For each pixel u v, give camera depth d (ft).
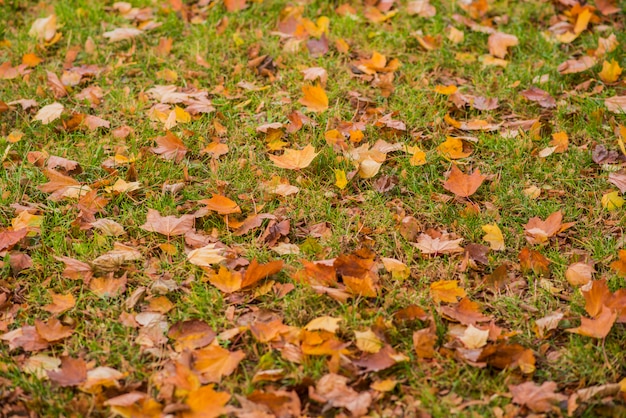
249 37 14.10
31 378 7.78
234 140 11.48
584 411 7.31
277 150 11.30
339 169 10.65
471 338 7.96
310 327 8.03
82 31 14.33
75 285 8.97
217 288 8.77
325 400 7.35
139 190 10.52
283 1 15.12
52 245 9.53
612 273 9.04
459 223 9.84
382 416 7.31
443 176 10.79
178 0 14.87
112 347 8.15
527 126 11.62
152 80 13.04
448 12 14.69
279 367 7.87
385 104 12.25
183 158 11.08
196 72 13.02
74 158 11.10
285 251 9.34
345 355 7.85
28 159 10.97
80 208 9.93
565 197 10.35
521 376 7.71
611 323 7.86
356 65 13.16
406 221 9.68
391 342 8.13
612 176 10.41
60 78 13.07
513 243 9.58
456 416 7.30
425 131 11.69
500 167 10.91
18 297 8.83
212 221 9.86
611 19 14.34
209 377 7.66
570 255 9.37
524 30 14.15
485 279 8.91
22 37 14.17
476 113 12.17
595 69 12.91
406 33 14.07
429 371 7.80
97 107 12.33
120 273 9.13
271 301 8.75
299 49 13.60
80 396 7.48
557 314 8.32
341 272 8.91
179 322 8.24
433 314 8.34
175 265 9.23
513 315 8.54
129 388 7.53
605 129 11.51
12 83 12.87
